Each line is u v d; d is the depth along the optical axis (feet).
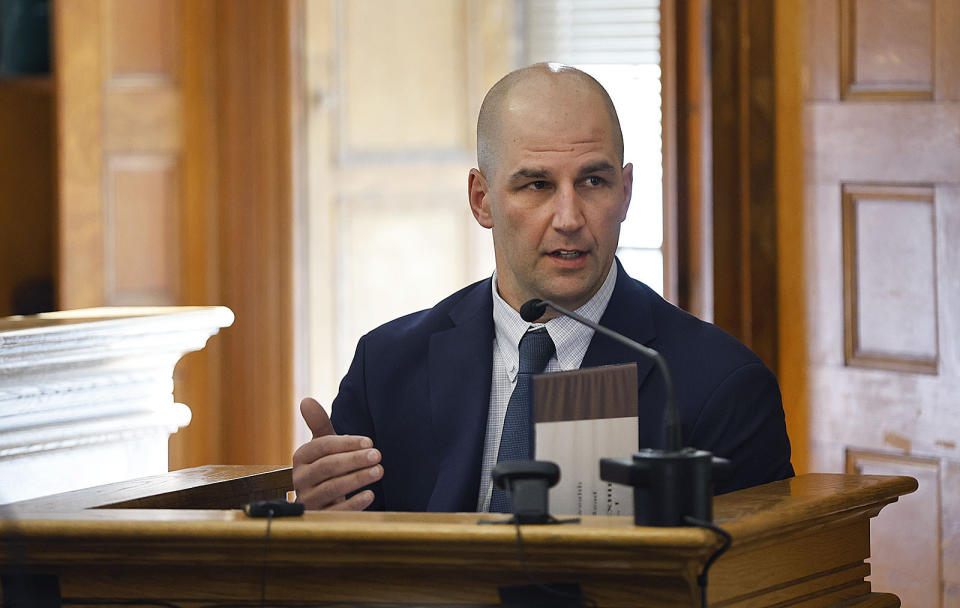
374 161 56.85
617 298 23.88
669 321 23.91
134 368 28.17
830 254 39.11
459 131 58.49
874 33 37.88
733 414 22.67
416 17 57.52
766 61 40.47
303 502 22.06
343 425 25.27
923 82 36.73
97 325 26.73
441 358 24.47
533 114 22.39
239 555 17.72
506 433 23.29
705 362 23.12
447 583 17.42
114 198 53.21
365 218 56.85
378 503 24.97
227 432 54.24
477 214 24.84
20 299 58.49
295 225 54.08
